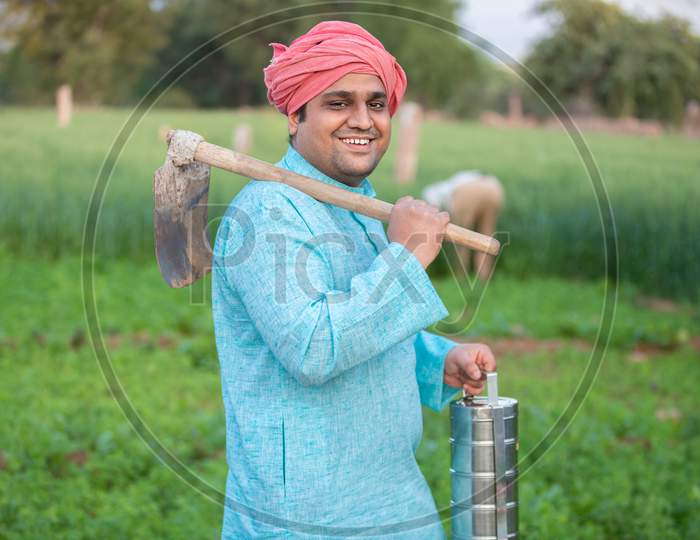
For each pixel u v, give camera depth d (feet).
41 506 12.40
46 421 15.79
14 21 85.25
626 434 16.79
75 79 85.10
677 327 25.13
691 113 47.96
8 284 26.94
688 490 13.17
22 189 33.68
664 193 32.53
